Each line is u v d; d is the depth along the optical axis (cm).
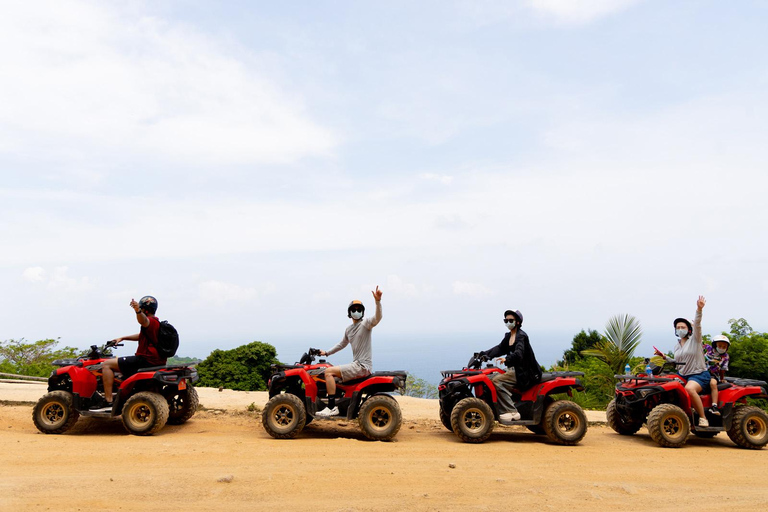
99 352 903
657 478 687
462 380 870
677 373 985
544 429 881
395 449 779
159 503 509
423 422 1037
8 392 1152
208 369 1711
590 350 1568
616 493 606
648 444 915
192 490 553
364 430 829
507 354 893
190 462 669
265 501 528
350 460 701
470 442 848
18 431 855
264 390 1681
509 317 901
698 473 722
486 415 848
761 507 570
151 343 868
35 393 1144
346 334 884
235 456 705
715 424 947
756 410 915
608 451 841
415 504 534
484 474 661
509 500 560
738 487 657
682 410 904
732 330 1719
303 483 592
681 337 977
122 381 867
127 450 721
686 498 599
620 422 997
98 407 859
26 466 635
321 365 865
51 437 804
